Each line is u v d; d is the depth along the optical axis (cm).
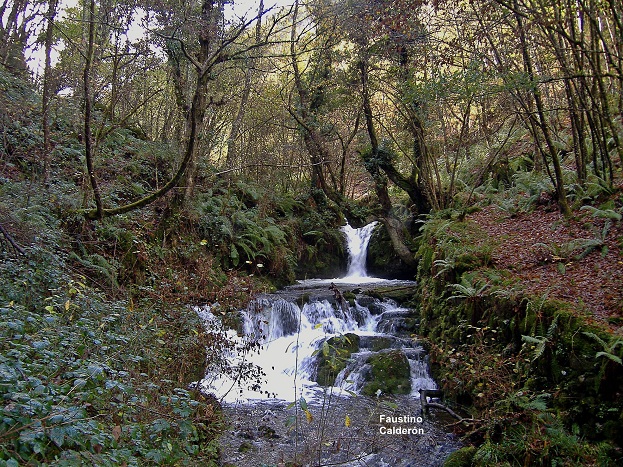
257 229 1285
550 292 600
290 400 723
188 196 1095
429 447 568
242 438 582
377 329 1021
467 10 1066
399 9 975
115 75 1112
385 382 772
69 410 298
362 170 2023
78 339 428
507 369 570
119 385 375
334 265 1565
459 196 1279
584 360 481
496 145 1409
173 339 627
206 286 859
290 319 1007
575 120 893
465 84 825
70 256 699
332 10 1180
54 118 898
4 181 734
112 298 691
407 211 1549
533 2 754
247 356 883
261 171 1641
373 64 1292
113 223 862
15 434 281
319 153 1473
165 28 920
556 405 490
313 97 1502
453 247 860
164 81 1401
